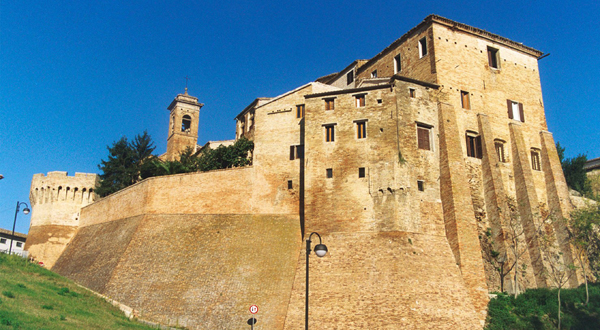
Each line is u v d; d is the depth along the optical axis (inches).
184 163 2674.7
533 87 2294.5
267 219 1996.8
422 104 1907.0
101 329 1225.4
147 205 2263.8
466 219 1772.9
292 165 2074.3
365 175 1801.2
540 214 2059.5
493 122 2098.9
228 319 1626.5
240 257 1841.8
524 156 2086.6
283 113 2175.2
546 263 1892.2
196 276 1814.7
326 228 1782.7
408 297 1545.3
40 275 1721.2
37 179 3302.2
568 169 2866.6
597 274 2012.8
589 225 1961.1
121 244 2194.9
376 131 1841.8
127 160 3289.9
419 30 2161.7
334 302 1584.6
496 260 1828.2
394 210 1707.7
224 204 2108.8
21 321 1098.1
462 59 2101.4
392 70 2295.8
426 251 1681.8
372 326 1508.4
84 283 2130.9
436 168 1855.3
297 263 1756.9
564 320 1621.6
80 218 3149.6
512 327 1573.6
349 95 1927.9
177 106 4128.9
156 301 1764.3
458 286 1637.6
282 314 1614.2
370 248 1676.9
